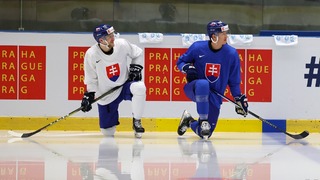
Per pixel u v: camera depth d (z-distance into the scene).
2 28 19.61
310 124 16.75
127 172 9.20
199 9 20.02
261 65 16.67
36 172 9.13
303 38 16.69
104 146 12.84
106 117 15.23
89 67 14.78
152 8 19.98
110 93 14.75
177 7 20.00
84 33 16.56
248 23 20.11
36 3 19.64
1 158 10.75
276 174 9.06
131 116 16.52
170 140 14.32
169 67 16.53
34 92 16.48
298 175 8.97
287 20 20.14
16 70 16.48
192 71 14.30
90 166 9.79
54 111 16.53
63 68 16.53
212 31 14.30
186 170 9.45
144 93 14.62
